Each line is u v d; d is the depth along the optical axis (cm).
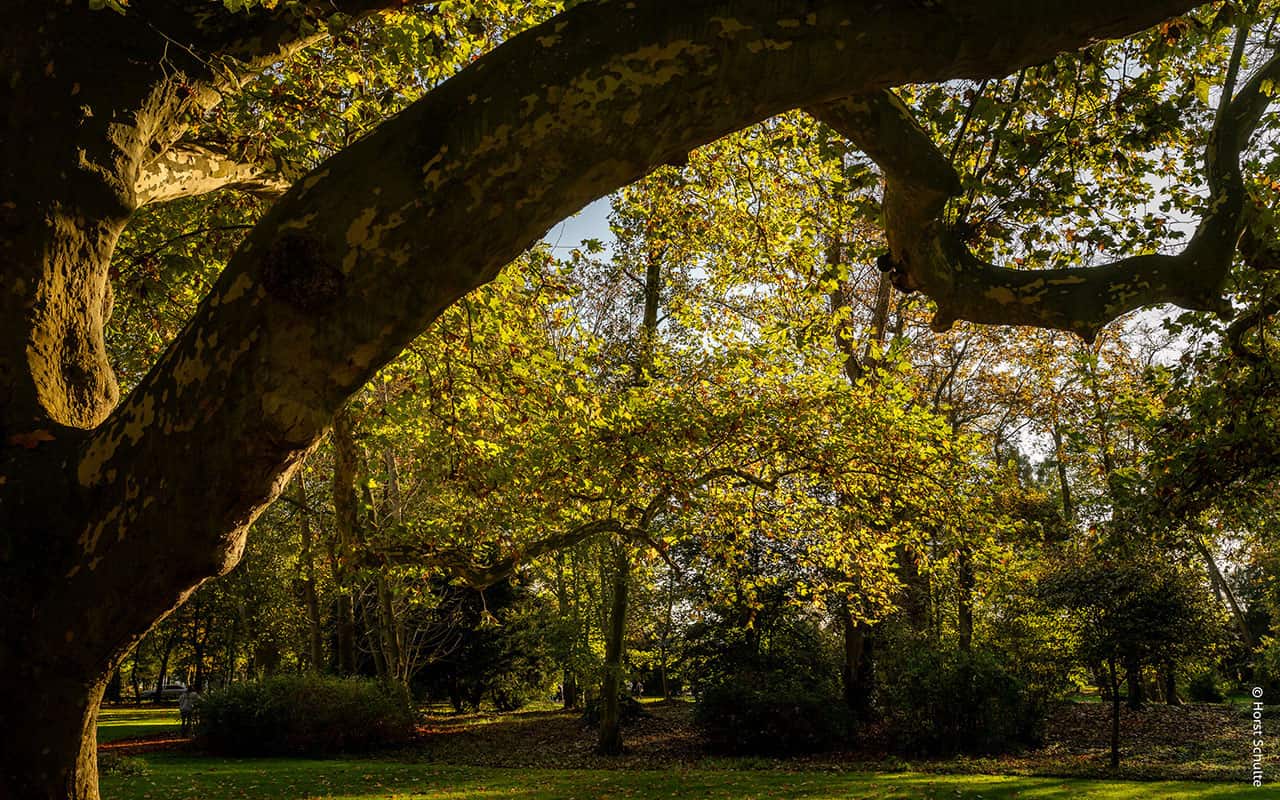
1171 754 1426
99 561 207
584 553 1612
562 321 718
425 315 187
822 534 905
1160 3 180
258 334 183
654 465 785
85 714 228
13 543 211
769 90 181
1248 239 494
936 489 884
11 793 218
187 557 203
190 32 311
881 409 852
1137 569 1262
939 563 1004
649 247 862
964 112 489
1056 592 1333
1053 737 1655
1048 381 1781
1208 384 677
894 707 1628
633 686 3102
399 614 2080
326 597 2483
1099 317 303
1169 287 318
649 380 948
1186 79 548
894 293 1717
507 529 812
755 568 1683
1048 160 525
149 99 293
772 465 877
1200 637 1257
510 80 176
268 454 190
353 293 179
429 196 176
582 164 179
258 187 483
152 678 4156
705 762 1555
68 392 253
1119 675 1332
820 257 711
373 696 1853
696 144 189
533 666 2562
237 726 1748
